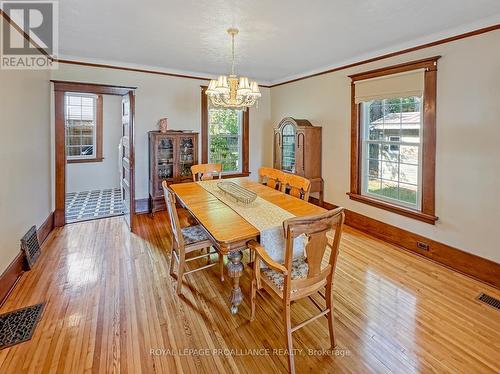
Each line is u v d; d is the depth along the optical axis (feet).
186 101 16.40
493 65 8.38
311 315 7.24
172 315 7.18
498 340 6.38
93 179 21.22
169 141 15.57
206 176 13.25
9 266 8.08
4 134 7.86
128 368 5.57
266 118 19.43
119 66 14.32
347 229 13.48
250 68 15.05
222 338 6.43
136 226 13.70
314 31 9.55
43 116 11.75
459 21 8.68
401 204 11.61
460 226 9.46
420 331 6.64
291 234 5.13
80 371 5.48
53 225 13.24
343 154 13.94
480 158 8.84
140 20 8.80
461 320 7.03
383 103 12.24
